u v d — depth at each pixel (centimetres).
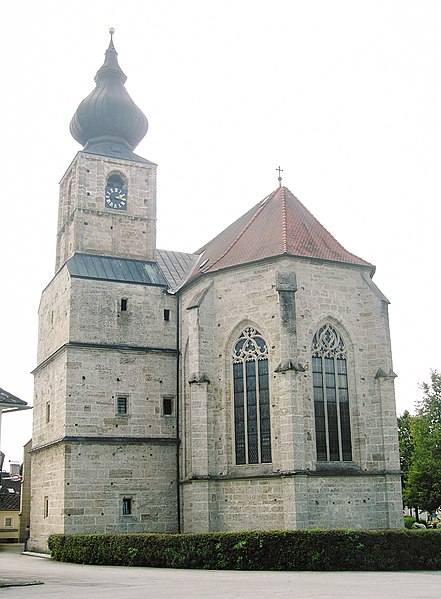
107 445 4828
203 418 4447
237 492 4288
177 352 5256
